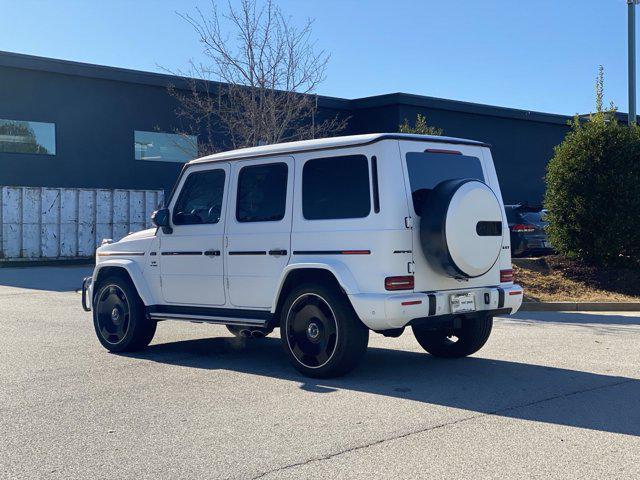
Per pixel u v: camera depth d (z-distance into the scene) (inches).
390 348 375.2
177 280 348.5
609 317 498.6
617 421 237.6
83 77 1102.4
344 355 289.7
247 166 329.1
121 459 203.6
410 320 282.8
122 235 1114.1
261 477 188.5
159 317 352.8
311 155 307.3
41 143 1077.1
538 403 260.2
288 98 802.8
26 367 328.8
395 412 248.2
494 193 326.6
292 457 203.2
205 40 852.0
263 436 222.5
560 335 414.6
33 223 1045.8
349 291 285.0
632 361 336.8
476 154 323.6
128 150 1136.8
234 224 328.5
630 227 601.9
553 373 310.7
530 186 1406.3
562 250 636.1
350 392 277.4
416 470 192.4
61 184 1091.9
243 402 263.3
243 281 323.9
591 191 612.4
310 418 241.6
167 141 1160.2
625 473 190.4
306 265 297.4
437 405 257.8
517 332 426.6
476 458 201.5
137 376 309.1
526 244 762.2
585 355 351.6
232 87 812.6
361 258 286.0
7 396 274.5
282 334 307.4
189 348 381.7
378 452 206.7
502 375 307.1
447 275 296.2
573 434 223.5
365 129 1250.6
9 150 1054.4
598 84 642.8
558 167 628.7
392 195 285.1
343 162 297.6
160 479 188.1
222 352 369.4
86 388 286.8
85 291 385.1
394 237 282.8
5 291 676.1
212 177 342.3
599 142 609.0
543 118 1400.1
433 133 732.0
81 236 1081.4
